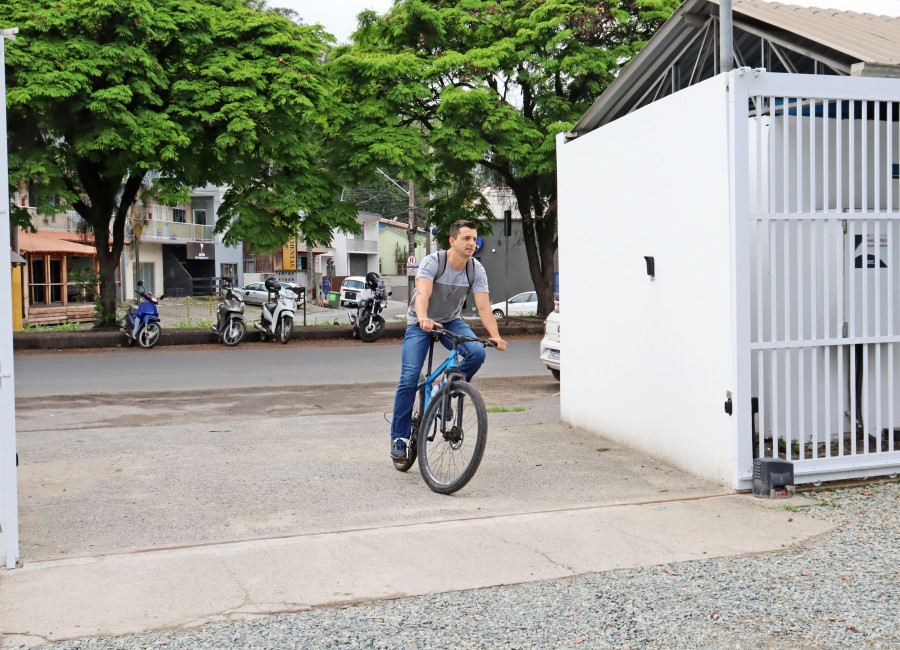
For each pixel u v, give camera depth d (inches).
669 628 132.3
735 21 266.4
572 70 835.4
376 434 314.3
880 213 220.7
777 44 259.3
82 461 265.4
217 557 166.1
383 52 878.4
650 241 249.3
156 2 739.4
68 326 1092.5
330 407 394.9
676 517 190.1
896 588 147.3
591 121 313.4
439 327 223.1
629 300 264.4
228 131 730.8
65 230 1614.2
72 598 145.4
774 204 214.2
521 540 174.7
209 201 2138.3
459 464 216.8
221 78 750.5
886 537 175.5
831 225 234.5
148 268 1964.8
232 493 223.3
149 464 260.7
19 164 718.5
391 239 3058.6
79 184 853.8
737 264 207.9
